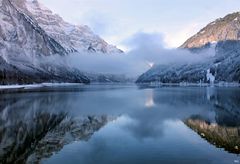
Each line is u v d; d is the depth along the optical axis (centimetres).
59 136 4553
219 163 3228
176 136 4469
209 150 3697
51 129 5069
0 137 4491
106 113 6862
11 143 4156
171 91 16912
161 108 7838
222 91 16325
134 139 4312
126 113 6850
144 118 6147
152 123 5575
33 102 9162
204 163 3234
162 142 4119
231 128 5038
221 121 5744
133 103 9156
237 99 10569
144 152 3641
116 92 15662
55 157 3509
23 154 3634
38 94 12800
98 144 4066
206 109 7606
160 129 5003
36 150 3803
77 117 6281
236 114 6681
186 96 12262
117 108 7794
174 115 6531
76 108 7762
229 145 3925
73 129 5075
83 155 3572
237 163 3222
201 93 14400
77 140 4303
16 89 17212
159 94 13762
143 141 4191
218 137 4381
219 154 3534
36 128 5141
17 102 9056
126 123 5584
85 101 9731
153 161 3325
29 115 6506
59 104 8700
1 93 13138
